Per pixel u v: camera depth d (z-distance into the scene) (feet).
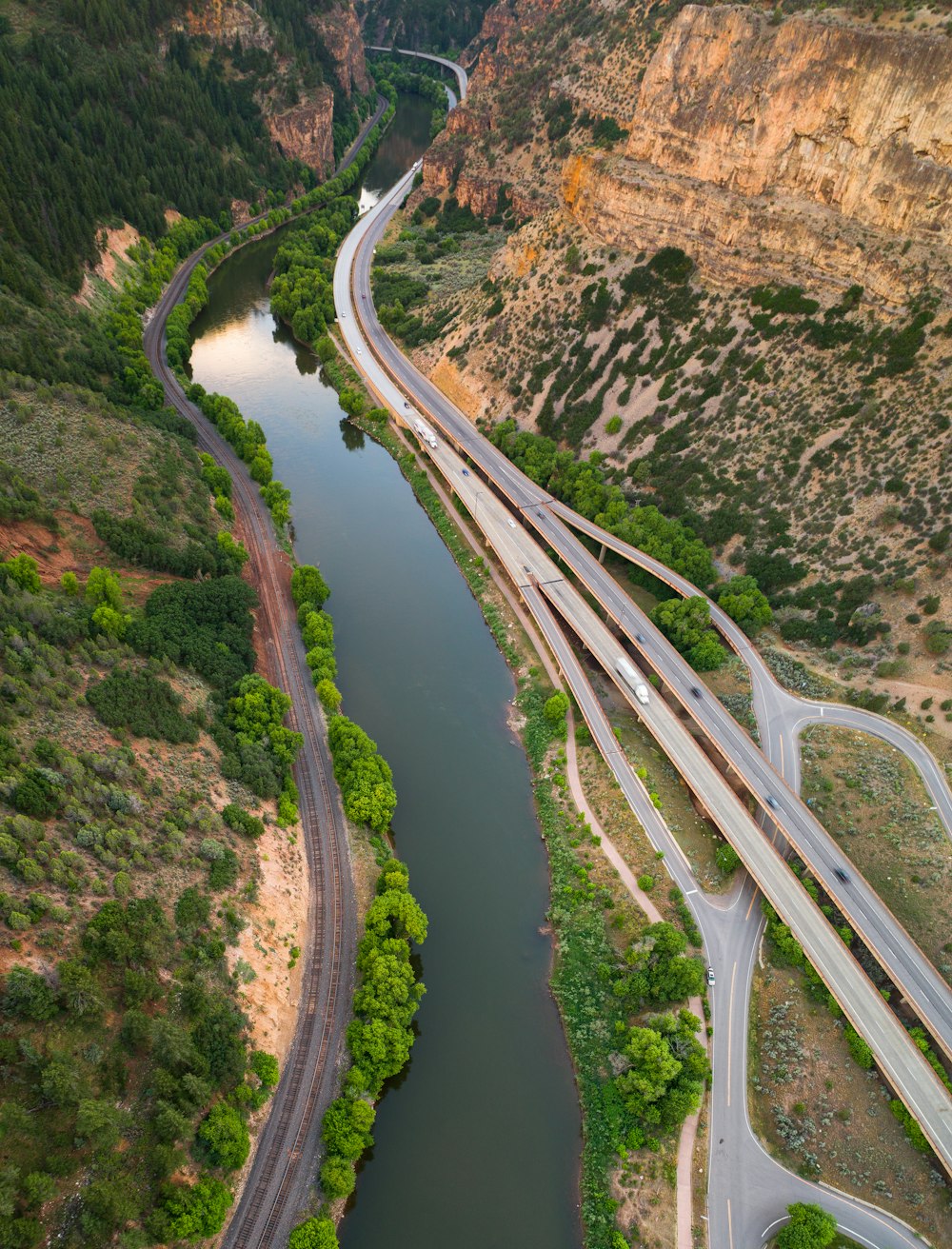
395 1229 225.35
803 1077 249.34
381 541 507.71
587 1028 267.59
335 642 427.33
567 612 424.46
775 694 376.48
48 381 490.08
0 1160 176.76
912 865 300.61
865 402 420.36
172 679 332.39
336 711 371.35
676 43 483.51
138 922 228.22
